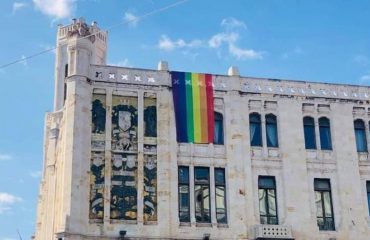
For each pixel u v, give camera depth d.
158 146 45.44
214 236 44.16
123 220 43.06
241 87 48.66
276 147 47.75
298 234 45.69
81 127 44.12
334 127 49.47
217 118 47.56
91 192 43.16
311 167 47.91
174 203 44.25
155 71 47.34
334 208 47.25
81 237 41.56
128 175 44.22
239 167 46.31
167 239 43.19
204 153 46.12
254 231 44.81
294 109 49.12
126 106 45.94
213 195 45.19
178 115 46.53
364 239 46.91
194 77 47.94
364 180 48.75
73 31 46.44
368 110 50.81
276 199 46.47
